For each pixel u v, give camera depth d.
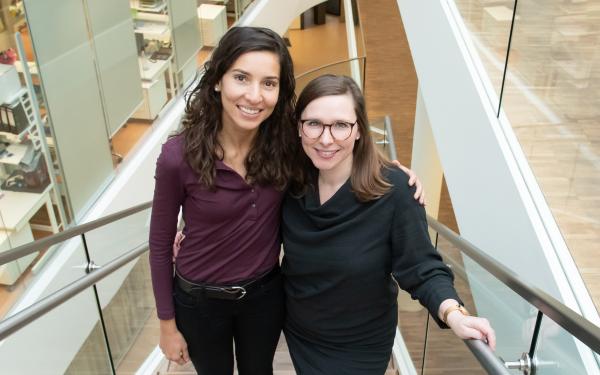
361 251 1.63
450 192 3.36
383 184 1.59
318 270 1.68
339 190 1.62
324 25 14.12
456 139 3.24
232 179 1.64
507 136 2.73
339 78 1.60
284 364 3.54
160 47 5.34
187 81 6.08
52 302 2.17
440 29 3.50
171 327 1.86
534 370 1.92
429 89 3.70
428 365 3.22
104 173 4.46
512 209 2.57
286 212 1.76
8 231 3.50
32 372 2.79
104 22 4.31
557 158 2.49
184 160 1.59
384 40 10.91
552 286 2.25
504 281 1.85
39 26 3.54
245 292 1.80
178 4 5.66
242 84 1.53
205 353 1.94
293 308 1.84
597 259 2.25
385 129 4.93
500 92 2.86
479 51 3.12
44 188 3.75
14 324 1.93
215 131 1.60
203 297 1.80
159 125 5.31
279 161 1.67
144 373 3.53
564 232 2.35
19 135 3.50
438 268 1.60
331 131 1.55
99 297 3.56
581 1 2.39
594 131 2.32
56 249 3.71
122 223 4.37
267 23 8.62
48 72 3.67
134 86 4.87
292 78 1.63
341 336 1.78
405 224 1.60
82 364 3.22
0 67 3.31
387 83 9.59
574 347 1.63
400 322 4.05
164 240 1.73
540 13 2.60
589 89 2.35
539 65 2.62
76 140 4.04
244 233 1.72
